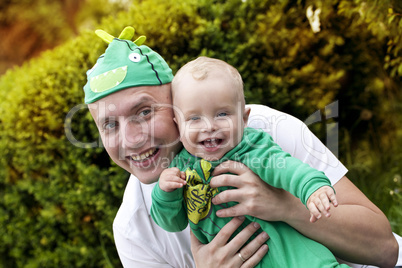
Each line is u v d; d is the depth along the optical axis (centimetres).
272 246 159
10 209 368
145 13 324
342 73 336
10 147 351
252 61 332
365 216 166
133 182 192
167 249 189
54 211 339
